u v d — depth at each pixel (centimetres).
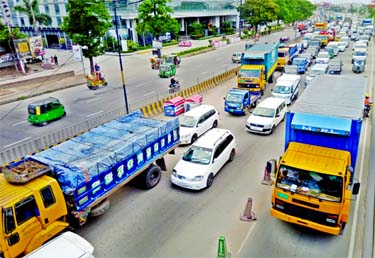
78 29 3244
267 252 982
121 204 1262
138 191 1348
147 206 1243
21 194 882
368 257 914
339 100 1250
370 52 4856
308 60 3703
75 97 2912
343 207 935
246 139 1848
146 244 1040
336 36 6128
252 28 8262
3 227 836
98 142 1237
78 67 4384
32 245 904
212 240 1045
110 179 1123
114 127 1395
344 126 1027
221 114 2298
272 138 1852
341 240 1017
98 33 3300
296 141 1123
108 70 4188
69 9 3195
